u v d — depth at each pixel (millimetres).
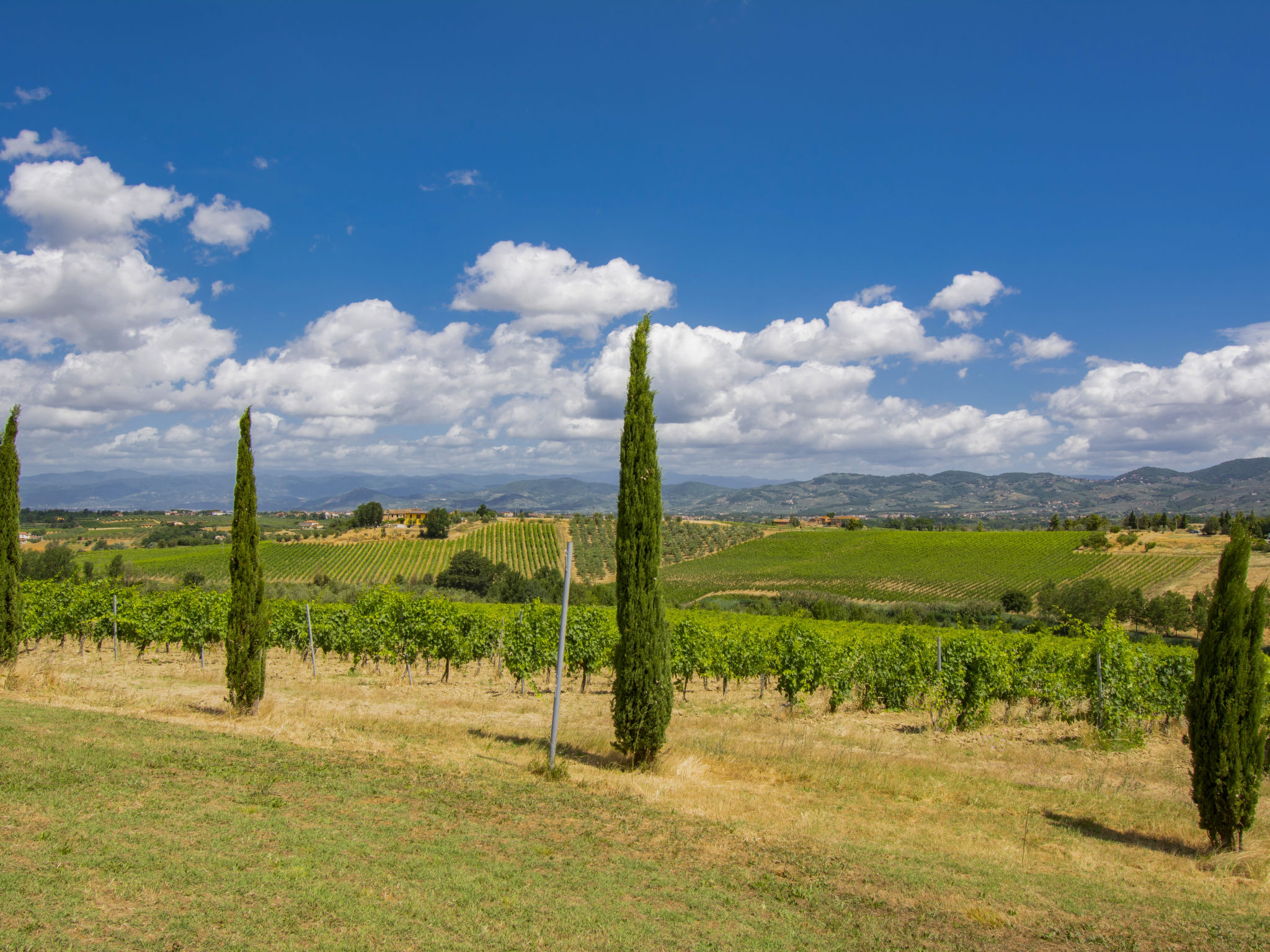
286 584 65375
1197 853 9086
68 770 8141
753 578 96875
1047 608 68438
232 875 5723
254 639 13672
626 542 11820
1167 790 12094
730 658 21203
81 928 4625
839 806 10172
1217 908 7238
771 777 11555
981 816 10172
